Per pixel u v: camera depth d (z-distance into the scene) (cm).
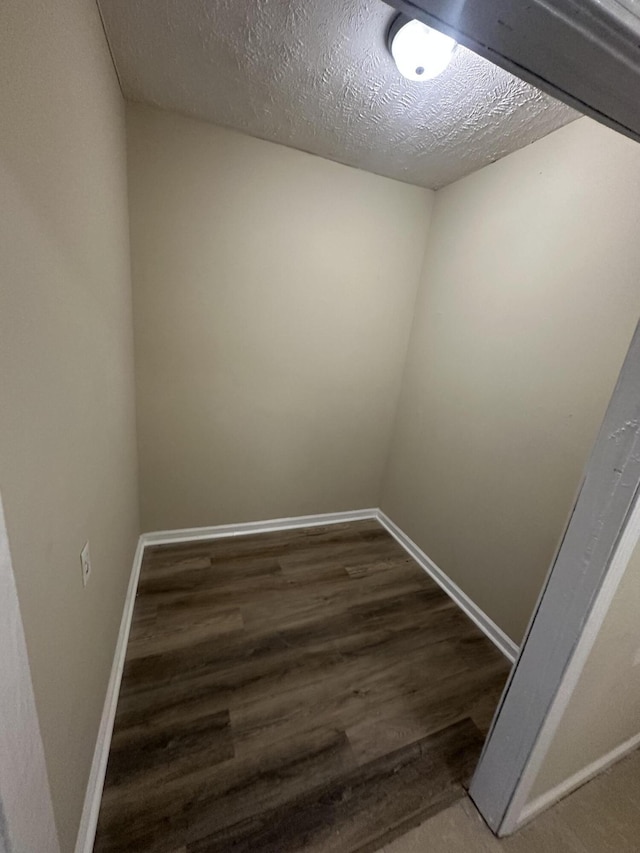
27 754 52
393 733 130
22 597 58
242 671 149
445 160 177
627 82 55
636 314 122
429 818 107
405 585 211
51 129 70
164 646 157
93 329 103
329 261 208
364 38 110
